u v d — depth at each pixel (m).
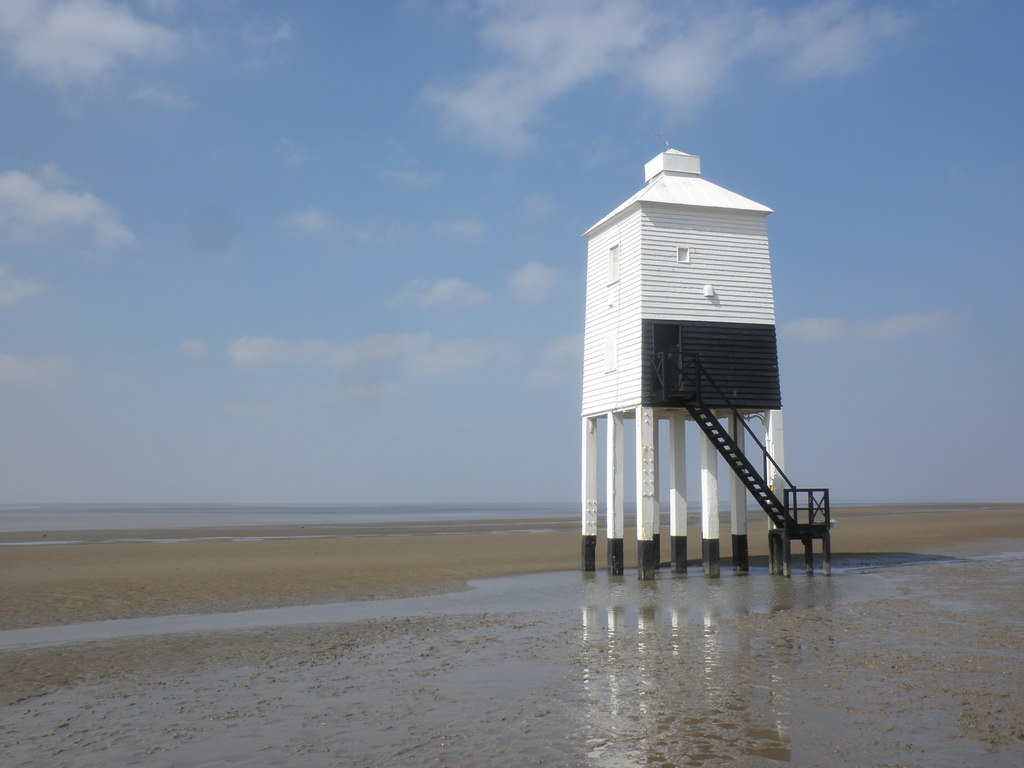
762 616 18.44
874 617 18.06
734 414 27.69
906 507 138.50
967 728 9.68
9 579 26.56
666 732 9.67
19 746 9.66
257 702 11.45
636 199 26.83
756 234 27.64
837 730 9.66
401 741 9.54
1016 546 40.56
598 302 29.22
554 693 11.59
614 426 28.34
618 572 28.03
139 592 23.78
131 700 11.72
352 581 26.59
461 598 22.72
